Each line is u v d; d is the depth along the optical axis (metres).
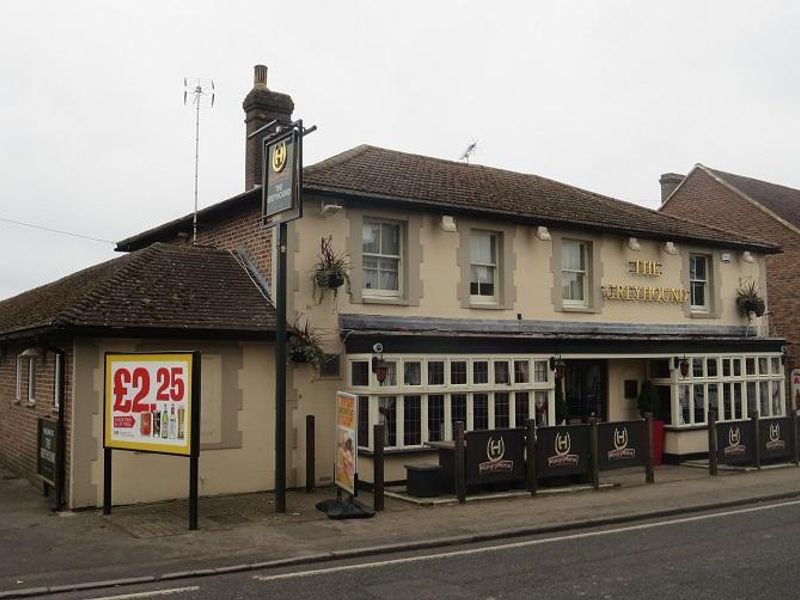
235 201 13.91
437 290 14.59
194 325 11.57
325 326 13.20
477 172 18.56
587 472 13.01
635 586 6.95
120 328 10.91
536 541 9.10
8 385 15.52
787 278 22.67
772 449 15.95
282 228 10.77
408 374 13.11
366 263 14.09
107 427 10.33
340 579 7.37
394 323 13.95
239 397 12.27
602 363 17.00
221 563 7.93
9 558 8.16
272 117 16.11
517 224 15.80
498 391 14.01
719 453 15.02
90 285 12.53
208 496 11.88
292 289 12.88
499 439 12.13
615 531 9.70
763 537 9.16
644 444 13.71
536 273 16.02
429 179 16.08
